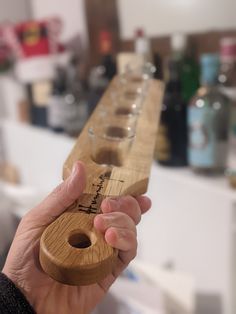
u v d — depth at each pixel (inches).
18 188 54.0
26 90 59.4
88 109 44.7
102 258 12.4
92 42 49.8
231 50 32.9
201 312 38.1
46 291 18.6
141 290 35.7
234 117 33.3
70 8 53.2
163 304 35.6
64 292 19.2
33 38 51.5
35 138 56.3
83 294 19.8
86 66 51.6
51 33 51.7
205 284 37.6
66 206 16.2
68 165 18.5
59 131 50.4
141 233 43.0
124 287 36.1
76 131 47.7
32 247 17.6
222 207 33.5
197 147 33.7
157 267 39.8
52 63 51.6
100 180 17.5
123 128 22.4
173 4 39.5
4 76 58.4
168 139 36.0
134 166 19.0
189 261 38.4
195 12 37.7
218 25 35.9
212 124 32.7
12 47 54.4
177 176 35.5
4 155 67.3
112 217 14.2
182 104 35.5
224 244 34.3
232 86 34.5
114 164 19.6
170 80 35.6
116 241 13.3
